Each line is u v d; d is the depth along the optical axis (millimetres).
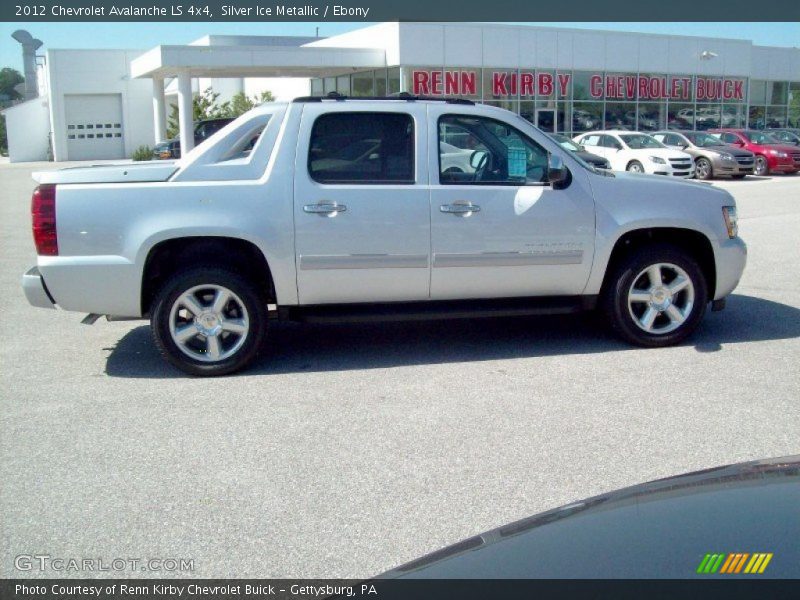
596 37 34219
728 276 6969
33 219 6137
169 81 50125
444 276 6453
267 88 43438
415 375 6270
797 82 42219
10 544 3838
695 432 5023
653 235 6996
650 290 6832
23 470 4633
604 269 6691
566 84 33875
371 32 32156
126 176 6137
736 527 1911
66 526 3998
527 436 5004
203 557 3705
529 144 6605
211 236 6152
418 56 30766
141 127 50000
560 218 6527
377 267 6336
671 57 36344
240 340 6316
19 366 6680
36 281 6137
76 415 5504
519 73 32750
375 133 6363
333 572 3562
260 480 4465
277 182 6199
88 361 6809
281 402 5703
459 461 4656
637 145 26500
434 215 6344
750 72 39250
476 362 6586
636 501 2176
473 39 31594
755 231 13609
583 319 7984
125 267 6078
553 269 6602
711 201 6875
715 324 7680
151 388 6070
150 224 6066
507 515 4020
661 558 1817
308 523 3984
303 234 6207
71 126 48781
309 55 30016
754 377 6074
